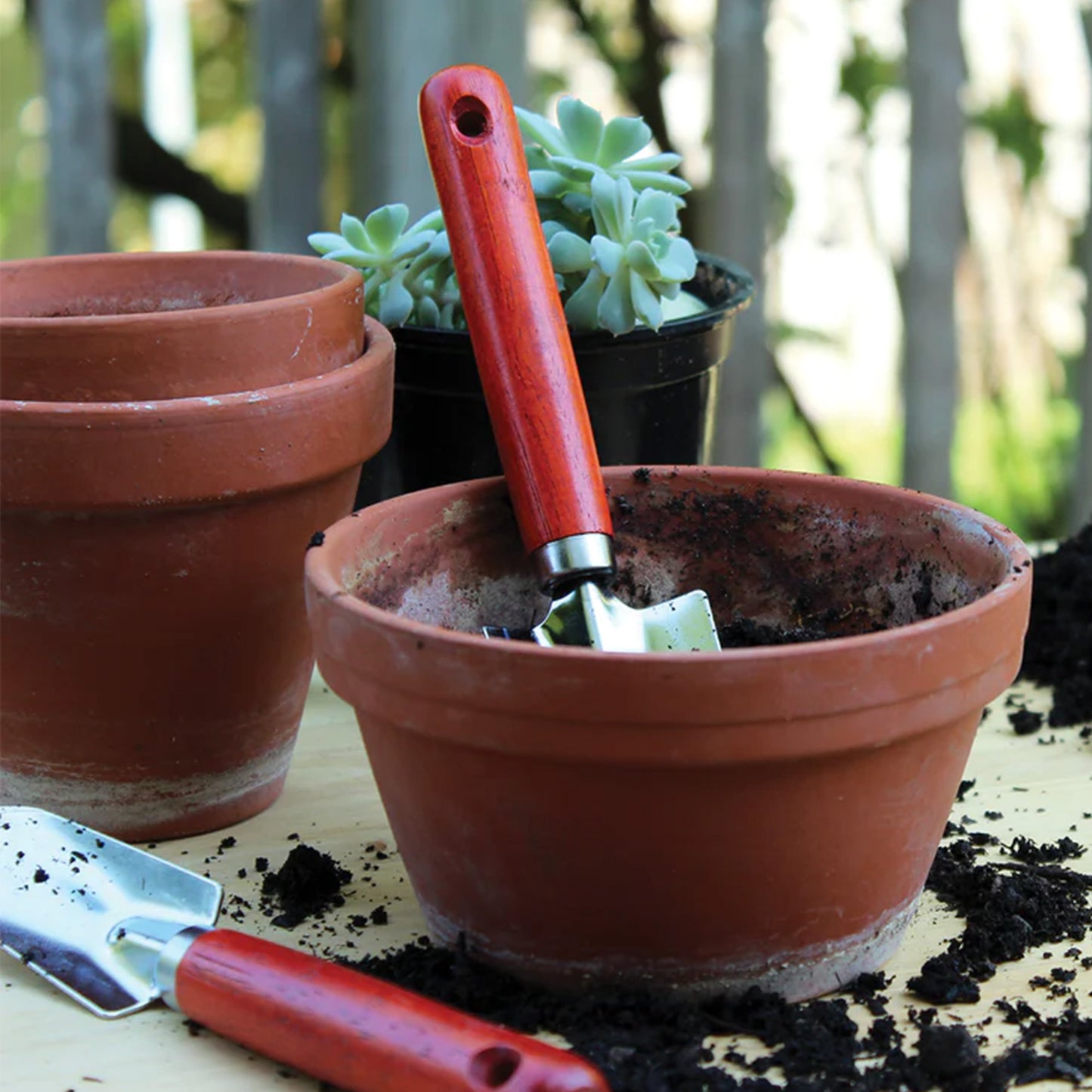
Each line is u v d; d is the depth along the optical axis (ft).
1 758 3.00
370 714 2.29
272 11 5.65
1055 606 3.76
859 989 2.42
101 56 5.64
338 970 2.22
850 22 8.54
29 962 2.48
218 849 2.95
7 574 2.75
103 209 5.75
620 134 3.48
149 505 2.68
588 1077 1.94
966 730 2.34
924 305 5.91
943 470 6.06
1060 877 2.75
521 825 2.22
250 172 9.20
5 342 2.65
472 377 3.41
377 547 2.69
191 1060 2.28
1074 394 8.96
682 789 2.14
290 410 2.74
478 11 5.39
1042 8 8.56
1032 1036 2.31
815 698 2.09
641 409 3.50
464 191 2.80
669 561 3.04
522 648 2.09
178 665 2.88
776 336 8.86
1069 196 8.73
